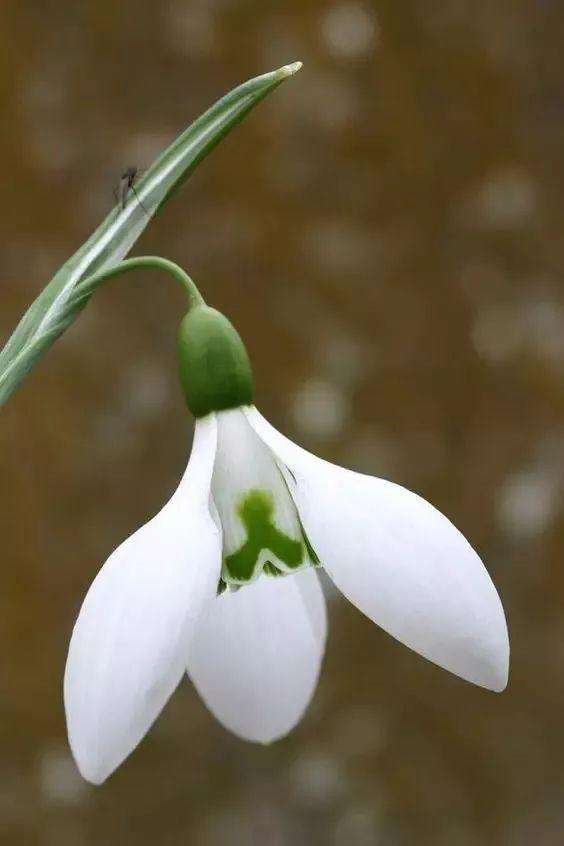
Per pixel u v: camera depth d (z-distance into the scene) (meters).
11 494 0.52
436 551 0.23
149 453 0.53
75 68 0.54
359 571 0.23
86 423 0.52
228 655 0.25
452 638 0.23
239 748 0.53
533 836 0.53
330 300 0.54
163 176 0.25
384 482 0.23
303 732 0.53
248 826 0.52
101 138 0.54
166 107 0.54
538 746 0.54
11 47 0.53
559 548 0.54
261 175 0.54
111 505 0.52
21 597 0.52
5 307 0.52
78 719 0.22
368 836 0.53
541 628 0.54
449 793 0.54
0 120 0.53
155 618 0.23
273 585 0.25
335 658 0.54
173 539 0.23
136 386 0.53
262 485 0.24
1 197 0.53
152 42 0.54
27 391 0.52
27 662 0.52
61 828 0.51
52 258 0.53
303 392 0.54
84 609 0.23
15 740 0.52
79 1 0.54
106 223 0.25
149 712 0.23
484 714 0.54
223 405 0.24
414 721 0.54
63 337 0.53
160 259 0.24
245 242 0.54
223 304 0.54
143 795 0.52
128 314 0.53
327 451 0.54
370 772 0.53
